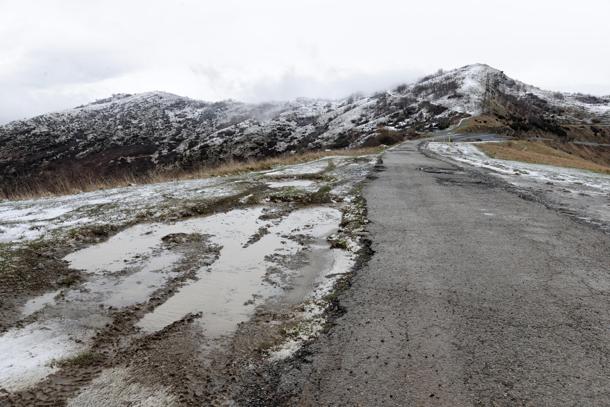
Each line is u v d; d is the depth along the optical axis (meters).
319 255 5.76
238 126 175.88
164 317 3.97
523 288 4.36
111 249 6.11
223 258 5.68
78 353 3.36
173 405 2.70
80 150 149.75
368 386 2.79
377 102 182.38
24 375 3.06
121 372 3.09
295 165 18.80
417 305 4.00
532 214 7.95
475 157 25.09
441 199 9.56
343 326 3.64
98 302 4.34
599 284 4.45
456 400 2.63
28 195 11.84
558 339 3.33
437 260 5.30
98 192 11.38
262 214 8.40
